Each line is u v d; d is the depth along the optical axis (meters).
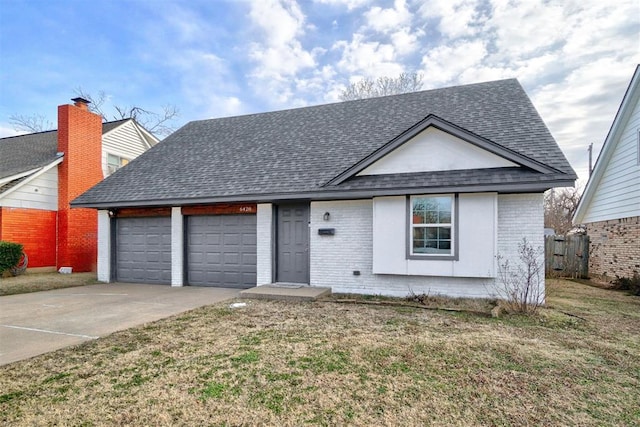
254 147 11.31
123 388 3.56
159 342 4.96
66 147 13.35
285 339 5.05
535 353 4.52
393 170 8.32
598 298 8.46
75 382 3.70
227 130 13.20
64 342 5.00
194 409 3.15
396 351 4.56
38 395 3.42
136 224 11.23
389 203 8.17
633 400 3.35
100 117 14.78
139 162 12.38
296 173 9.29
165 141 13.55
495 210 7.42
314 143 10.60
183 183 10.27
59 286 10.19
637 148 10.14
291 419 2.99
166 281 10.76
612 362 4.26
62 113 13.46
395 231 8.12
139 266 11.13
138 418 3.01
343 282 8.81
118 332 5.46
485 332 5.39
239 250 10.01
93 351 4.61
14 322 6.09
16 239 12.13
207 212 10.14
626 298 8.48
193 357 4.38
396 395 3.41
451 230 7.73
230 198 9.16
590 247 12.84
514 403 3.28
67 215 13.19
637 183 10.11
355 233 8.74
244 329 5.56
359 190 8.02
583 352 4.58
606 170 11.97
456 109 10.29
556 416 3.07
